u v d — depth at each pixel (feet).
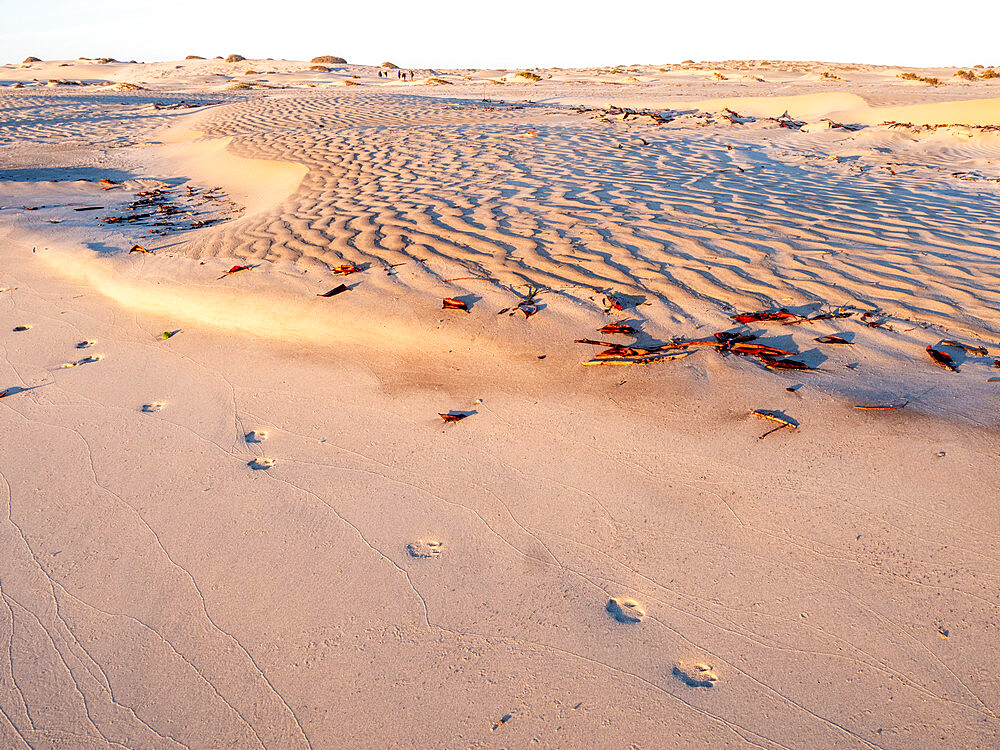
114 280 16.38
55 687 6.50
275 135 38.45
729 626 6.79
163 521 8.61
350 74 118.32
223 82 106.73
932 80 72.59
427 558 7.86
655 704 6.07
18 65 156.97
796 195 21.11
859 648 6.44
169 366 12.53
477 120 44.78
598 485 8.82
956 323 11.76
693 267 14.55
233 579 7.67
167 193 29.37
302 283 14.90
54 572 7.86
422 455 9.65
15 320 14.65
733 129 39.81
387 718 6.05
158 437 10.39
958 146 32.71
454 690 6.28
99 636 7.02
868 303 12.66
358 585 7.51
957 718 5.76
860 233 16.62
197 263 16.85
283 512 8.69
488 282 14.26
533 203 20.20
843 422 9.45
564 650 6.63
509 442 9.78
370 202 21.58
